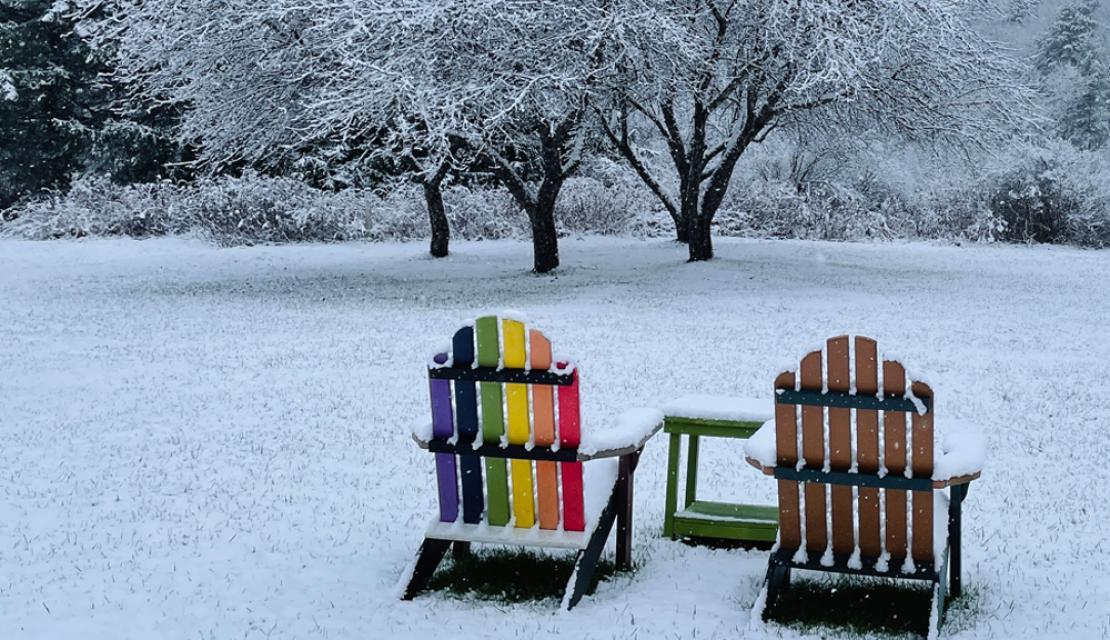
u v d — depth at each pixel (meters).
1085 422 8.92
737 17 21.81
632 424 4.74
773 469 4.22
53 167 37.66
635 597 4.64
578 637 4.15
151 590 4.80
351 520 6.07
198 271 25.12
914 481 4.05
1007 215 32.31
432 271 24.64
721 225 34.12
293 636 4.21
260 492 6.76
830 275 22.62
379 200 32.72
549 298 19.25
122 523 6.02
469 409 4.53
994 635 4.17
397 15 19.22
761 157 35.91
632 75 21.11
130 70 24.52
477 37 20.05
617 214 33.16
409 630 4.25
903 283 21.30
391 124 22.12
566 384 4.34
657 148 34.72
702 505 5.79
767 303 18.19
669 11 20.94
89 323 16.08
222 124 23.75
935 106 23.36
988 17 24.58
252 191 30.86
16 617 4.46
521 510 4.63
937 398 10.03
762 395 10.09
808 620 4.32
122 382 11.14
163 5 22.02
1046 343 13.59
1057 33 59.69
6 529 5.89
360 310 17.56
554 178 23.50
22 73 35.81
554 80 19.22
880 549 4.25
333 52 21.22
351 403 9.85
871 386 4.04
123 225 32.00
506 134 21.83
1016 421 8.97
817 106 22.98
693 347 13.23
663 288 20.69
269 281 22.91
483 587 4.77
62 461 7.66
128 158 36.69
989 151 24.94
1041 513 6.18
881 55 20.50
